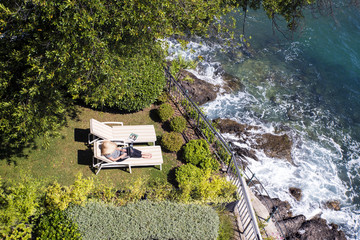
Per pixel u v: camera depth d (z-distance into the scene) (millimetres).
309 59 23078
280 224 12445
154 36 10047
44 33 8523
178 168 10516
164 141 11117
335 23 26688
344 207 14562
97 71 8453
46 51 7941
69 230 7832
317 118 18672
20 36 8898
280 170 15211
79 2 7645
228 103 17953
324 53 23969
